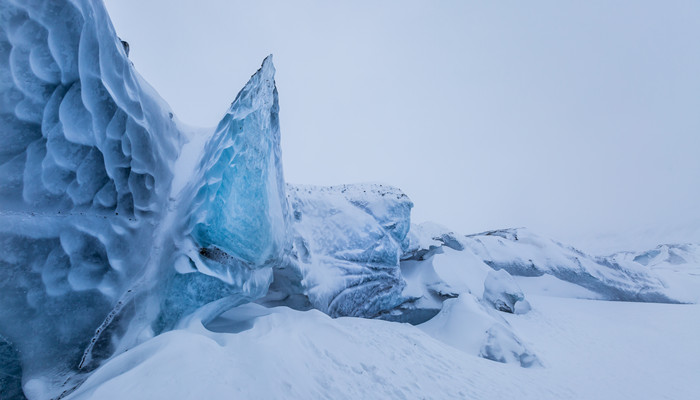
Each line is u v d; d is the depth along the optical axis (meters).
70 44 3.37
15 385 2.97
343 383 4.98
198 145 7.53
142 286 4.67
